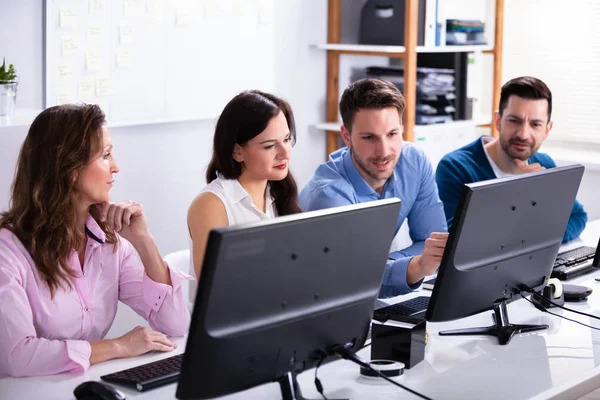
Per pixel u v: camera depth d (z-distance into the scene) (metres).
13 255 2.13
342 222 1.69
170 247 4.54
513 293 2.30
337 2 5.02
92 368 2.05
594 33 5.11
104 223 2.33
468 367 2.06
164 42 4.27
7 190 3.49
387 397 1.85
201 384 1.58
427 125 4.98
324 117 5.18
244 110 2.54
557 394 1.89
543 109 3.53
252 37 4.67
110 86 4.07
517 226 2.18
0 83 3.40
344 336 1.81
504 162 3.64
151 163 4.38
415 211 3.22
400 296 2.74
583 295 2.69
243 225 1.51
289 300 1.64
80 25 3.92
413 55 4.78
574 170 2.33
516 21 5.39
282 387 1.75
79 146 2.17
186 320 2.41
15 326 2.04
